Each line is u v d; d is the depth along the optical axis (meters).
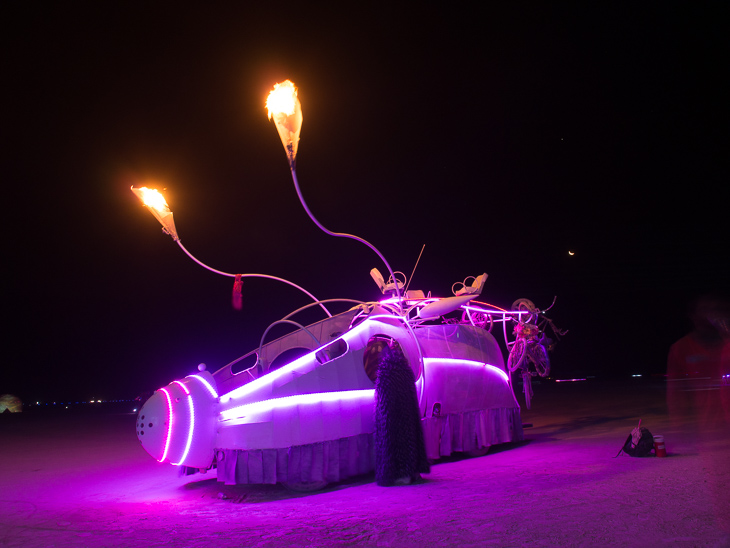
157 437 6.00
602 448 7.15
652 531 3.40
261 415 6.03
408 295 7.95
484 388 8.04
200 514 5.18
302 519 4.60
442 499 4.88
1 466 8.52
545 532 3.55
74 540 4.28
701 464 5.44
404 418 5.91
